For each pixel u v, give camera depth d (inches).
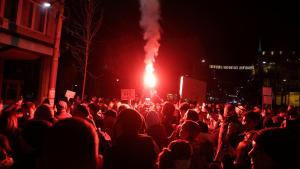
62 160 86.0
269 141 97.6
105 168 160.4
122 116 170.6
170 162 191.3
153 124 290.4
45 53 940.0
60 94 1310.3
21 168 174.1
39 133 172.9
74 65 1337.4
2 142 219.8
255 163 100.7
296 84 3117.6
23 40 845.8
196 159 226.5
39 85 970.1
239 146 230.7
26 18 866.8
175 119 370.6
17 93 1008.9
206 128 288.4
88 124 92.1
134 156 159.8
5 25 784.3
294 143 96.3
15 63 1018.7
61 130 87.8
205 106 632.4
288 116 429.1
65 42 1222.9
